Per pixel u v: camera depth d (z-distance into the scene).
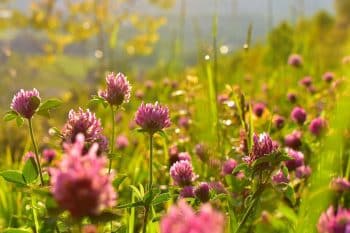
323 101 5.21
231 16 5.46
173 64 6.84
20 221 3.04
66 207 0.95
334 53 8.90
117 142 4.22
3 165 4.23
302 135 3.77
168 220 0.79
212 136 3.72
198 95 4.84
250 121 2.93
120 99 2.34
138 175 3.58
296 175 2.90
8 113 2.19
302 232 1.76
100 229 1.89
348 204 2.39
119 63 8.17
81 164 0.97
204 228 0.76
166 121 2.18
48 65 12.50
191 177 2.52
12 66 7.18
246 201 2.32
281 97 5.68
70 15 14.70
